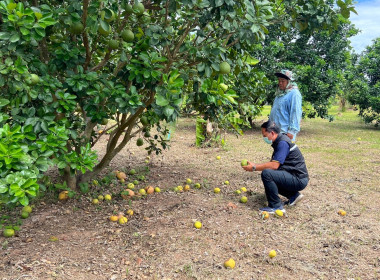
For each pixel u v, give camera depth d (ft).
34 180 10.09
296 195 17.93
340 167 27.20
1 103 11.12
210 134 35.01
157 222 15.94
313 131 50.96
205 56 14.32
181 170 25.90
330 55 48.65
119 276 11.72
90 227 15.57
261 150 34.01
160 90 12.91
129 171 25.13
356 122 64.64
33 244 13.82
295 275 11.96
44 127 12.41
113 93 14.07
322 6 16.61
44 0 14.57
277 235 14.80
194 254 13.14
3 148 9.59
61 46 13.76
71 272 11.84
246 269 12.26
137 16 14.71
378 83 55.67
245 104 21.30
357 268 12.42
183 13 14.71
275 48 45.98
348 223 16.19
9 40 10.89
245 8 13.34
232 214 16.81
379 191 21.02
